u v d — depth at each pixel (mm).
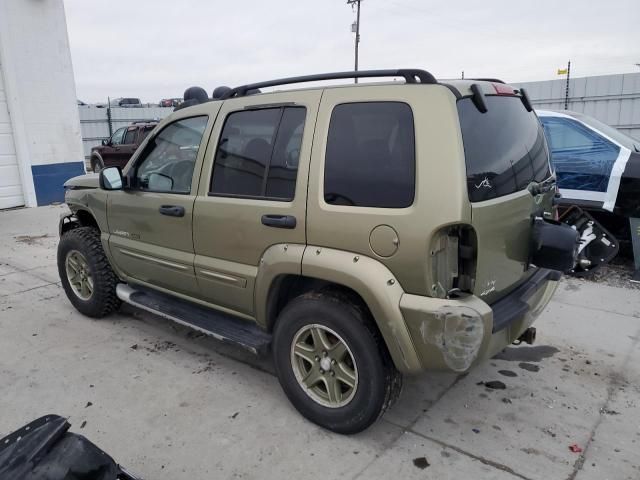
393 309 2438
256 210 2984
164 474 2592
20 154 10820
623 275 5859
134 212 3865
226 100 3365
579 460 2691
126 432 2941
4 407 3207
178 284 3670
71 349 4035
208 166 3320
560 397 3311
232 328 3387
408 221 2395
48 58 10992
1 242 7914
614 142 5793
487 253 2527
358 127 2648
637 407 3189
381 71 2666
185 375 3604
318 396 2941
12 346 4098
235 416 3090
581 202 5836
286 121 2965
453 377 3574
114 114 29953
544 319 4598
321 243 2711
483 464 2656
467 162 2404
